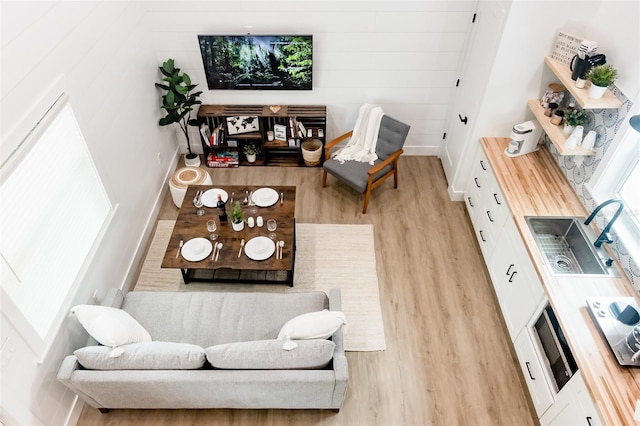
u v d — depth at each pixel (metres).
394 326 3.53
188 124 4.69
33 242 2.49
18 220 2.36
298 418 3.00
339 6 4.05
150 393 2.63
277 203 3.90
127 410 3.02
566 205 3.34
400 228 4.35
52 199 2.67
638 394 2.27
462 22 4.14
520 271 3.18
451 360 3.32
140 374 2.52
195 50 4.37
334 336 2.84
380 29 4.20
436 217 4.48
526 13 3.25
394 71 4.50
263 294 3.23
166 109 4.33
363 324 3.53
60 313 2.72
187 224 3.69
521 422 3.00
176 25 4.19
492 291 3.80
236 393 2.65
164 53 4.39
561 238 3.29
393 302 3.70
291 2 4.04
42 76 2.53
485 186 3.93
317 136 4.84
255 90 4.66
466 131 4.19
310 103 4.78
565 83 3.17
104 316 2.67
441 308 3.66
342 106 4.80
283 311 3.12
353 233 4.28
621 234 2.88
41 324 2.58
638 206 2.86
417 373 3.24
